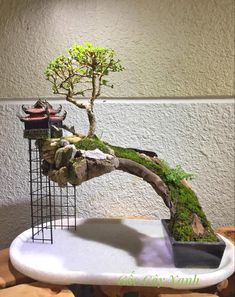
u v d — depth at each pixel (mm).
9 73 803
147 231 726
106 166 558
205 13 765
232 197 817
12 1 780
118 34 774
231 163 807
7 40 792
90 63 596
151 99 799
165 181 632
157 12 767
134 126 803
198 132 801
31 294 509
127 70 785
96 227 746
